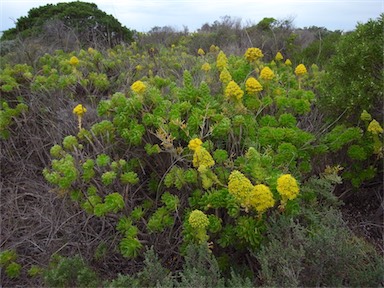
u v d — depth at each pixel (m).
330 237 1.97
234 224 2.37
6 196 3.17
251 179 2.40
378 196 3.01
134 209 2.61
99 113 2.92
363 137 3.02
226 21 10.58
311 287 1.97
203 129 2.84
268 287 1.82
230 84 2.84
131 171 2.72
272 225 2.20
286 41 7.60
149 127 2.86
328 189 2.72
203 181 2.28
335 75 3.36
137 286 1.97
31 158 3.65
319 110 3.43
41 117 3.78
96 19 8.78
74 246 2.58
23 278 2.54
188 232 2.22
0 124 3.46
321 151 2.82
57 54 5.71
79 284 2.09
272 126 2.99
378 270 1.94
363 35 3.29
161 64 5.02
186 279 1.94
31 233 2.72
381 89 2.98
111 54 5.68
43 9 9.86
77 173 2.45
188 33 10.47
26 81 4.52
